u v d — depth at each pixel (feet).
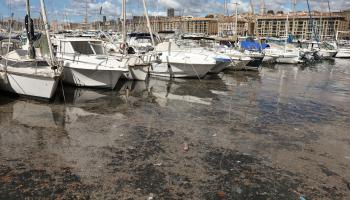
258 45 95.25
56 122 32.42
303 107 44.75
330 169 24.08
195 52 67.46
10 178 20.62
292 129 33.83
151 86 55.57
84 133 29.55
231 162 24.54
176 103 43.52
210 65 62.13
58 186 19.86
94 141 27.63
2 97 42.01
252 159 25.30
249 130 32.76
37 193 19.01
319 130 33.88
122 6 56.75
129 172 22.11
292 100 49.32
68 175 21.31
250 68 84.48
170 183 20.84
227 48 85.51
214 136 30.35
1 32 74.28
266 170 23.44
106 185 20.22
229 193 20.01
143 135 29.71
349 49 149.69
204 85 59.21
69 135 28.84
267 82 66.80
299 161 25.35
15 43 59.00
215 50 80.02
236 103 45.19
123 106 40.37
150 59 61.05
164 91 51.70
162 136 29.68
